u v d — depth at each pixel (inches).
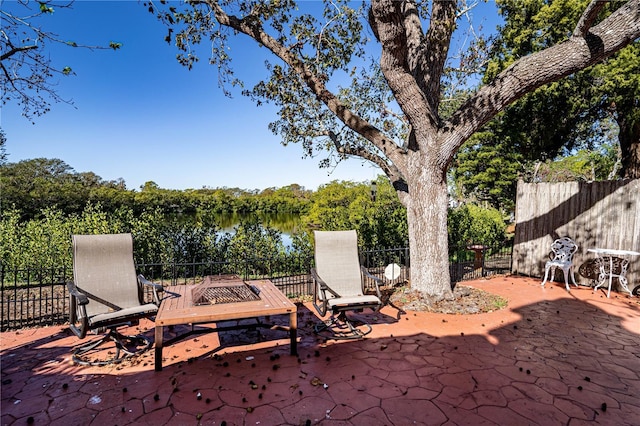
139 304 171.6
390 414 110.8
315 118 346.3
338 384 129.8
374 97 366.6
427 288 241.3
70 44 185.6
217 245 322.7
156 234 314.3
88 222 303.1
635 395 122.9
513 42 534.6
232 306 149.9
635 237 259.0
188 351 160.7
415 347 165.0
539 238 320.8
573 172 1024.9
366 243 343.0
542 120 569.9
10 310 217.9
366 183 502.9
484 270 340.8
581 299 248.4
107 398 119.6
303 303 245.1
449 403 117.1
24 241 294.5
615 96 483.2
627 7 184.1
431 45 237.5
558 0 477.4
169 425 104.7
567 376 136.4
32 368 142.4
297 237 336.2
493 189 810.2
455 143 226.2
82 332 137.3
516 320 204.1
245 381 131.9
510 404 116.6
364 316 212.7
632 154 546.0
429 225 239.0
